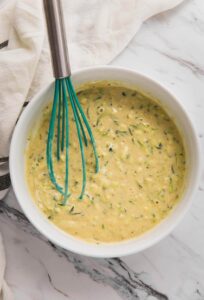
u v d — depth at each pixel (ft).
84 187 1.77
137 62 1.91
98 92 1.83
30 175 1.81
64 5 1.88
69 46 1.86
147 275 1.89
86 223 1.78
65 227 1.78
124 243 1.77
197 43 1.91
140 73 1.74
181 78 1.91
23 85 1.79
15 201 1.89
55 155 1.81
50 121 1.77
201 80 1.91
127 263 1.89
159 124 1.82
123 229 1.78
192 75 1.91
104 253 1.72
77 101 1.71
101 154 1.79
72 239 1.77
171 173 1.80
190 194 1.72
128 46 1.91
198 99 1.90
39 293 1.89
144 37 1.92
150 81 1.74
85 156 1.79
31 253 1.90
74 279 1.89
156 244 1.89
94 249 1.74
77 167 1.79
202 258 1.88
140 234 1.78
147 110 1.82
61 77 1.62
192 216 1.88
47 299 1.89
